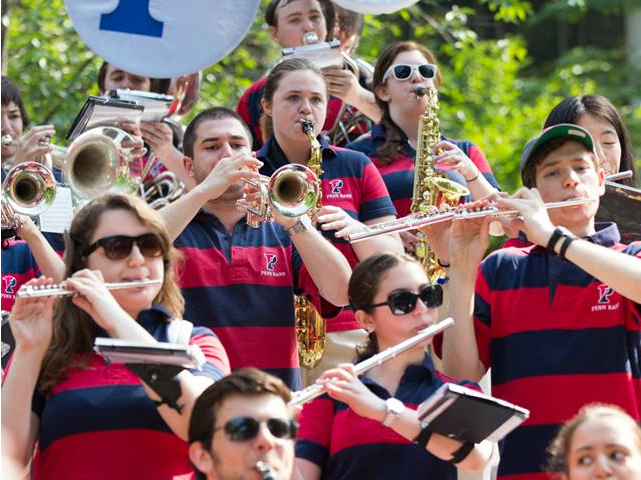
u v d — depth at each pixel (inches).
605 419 684.1
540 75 3169.3
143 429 691.4
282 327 856.9
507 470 789.9
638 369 796.0
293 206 844.0
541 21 3262.8
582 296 802.2
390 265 762.8
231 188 878.4
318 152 957.2
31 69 1722.4
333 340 934.4
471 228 810.8
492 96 2295.8
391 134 1047.0
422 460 729.6
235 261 856.9
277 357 849.5
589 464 677.3
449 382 749.3
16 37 1763.0
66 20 1788.9
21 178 831.1
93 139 888.9
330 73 1069.1
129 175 905.5
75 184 879.7
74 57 1748.3
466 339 796.6
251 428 648.4
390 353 727.1
